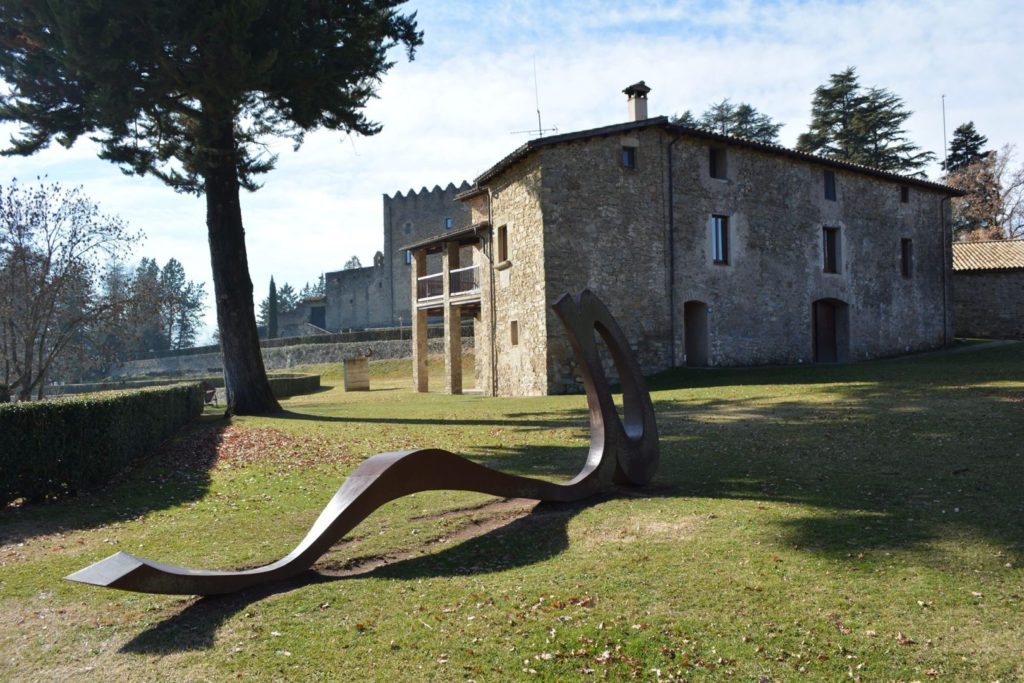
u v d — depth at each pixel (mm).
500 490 5574
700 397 14953
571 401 16203
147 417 10258
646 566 4652
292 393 31844
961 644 3568
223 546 5527
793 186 24125
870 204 26609
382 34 15258
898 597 4066
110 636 3936
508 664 3553
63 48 11805
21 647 3861
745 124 49750
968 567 4426
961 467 6945
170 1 11570
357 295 61062
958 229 47406
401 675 3455
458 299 24297
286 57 13312
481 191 23109
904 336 27469
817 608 3980
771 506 5902
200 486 7988
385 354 44719
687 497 6371
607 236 19891
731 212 22469
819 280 24625
